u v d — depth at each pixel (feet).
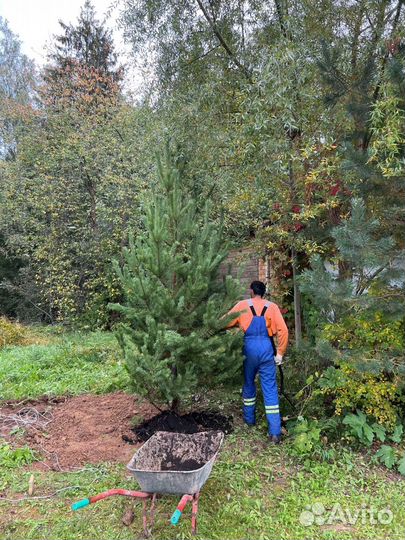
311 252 17.93
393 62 14.30
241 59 22.65
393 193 15.21
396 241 16.15
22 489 13.32
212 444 12.91
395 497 13.52
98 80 52.54
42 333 43.65
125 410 19.12
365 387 16.19
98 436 16.96
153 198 17.83
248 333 17.06
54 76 59.00
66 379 24.13
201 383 17.12
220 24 22.82
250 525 11.75
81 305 43.96
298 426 16.47
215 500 12.81
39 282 46.42
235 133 20.04
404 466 15.03
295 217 17.39
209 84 22.52
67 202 43.50
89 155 42.65
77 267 44.52
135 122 36.83
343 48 18.03
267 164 18.70
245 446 16.24
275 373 17.03
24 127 48.52
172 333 14.87
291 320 22.56
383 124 15.21
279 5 20.89
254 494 13.30
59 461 15.15
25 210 45.73
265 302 17.34
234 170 21.24
